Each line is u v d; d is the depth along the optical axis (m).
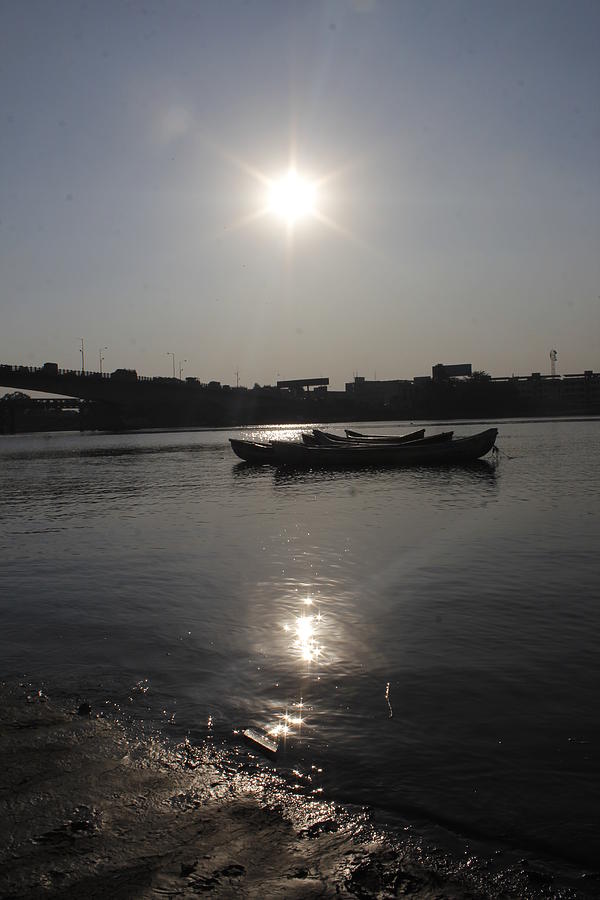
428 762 6.51
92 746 6.84
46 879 4.77
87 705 7.81
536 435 80.38
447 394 181.50
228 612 11.66
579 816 5.61
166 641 10.18
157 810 5.69
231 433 116.88
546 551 16.00
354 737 7.04
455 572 14.16
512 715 7.50
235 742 6.95
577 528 19.06
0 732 7.16
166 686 8.45
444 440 48.03
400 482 34.00
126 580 14.12
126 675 8.82
